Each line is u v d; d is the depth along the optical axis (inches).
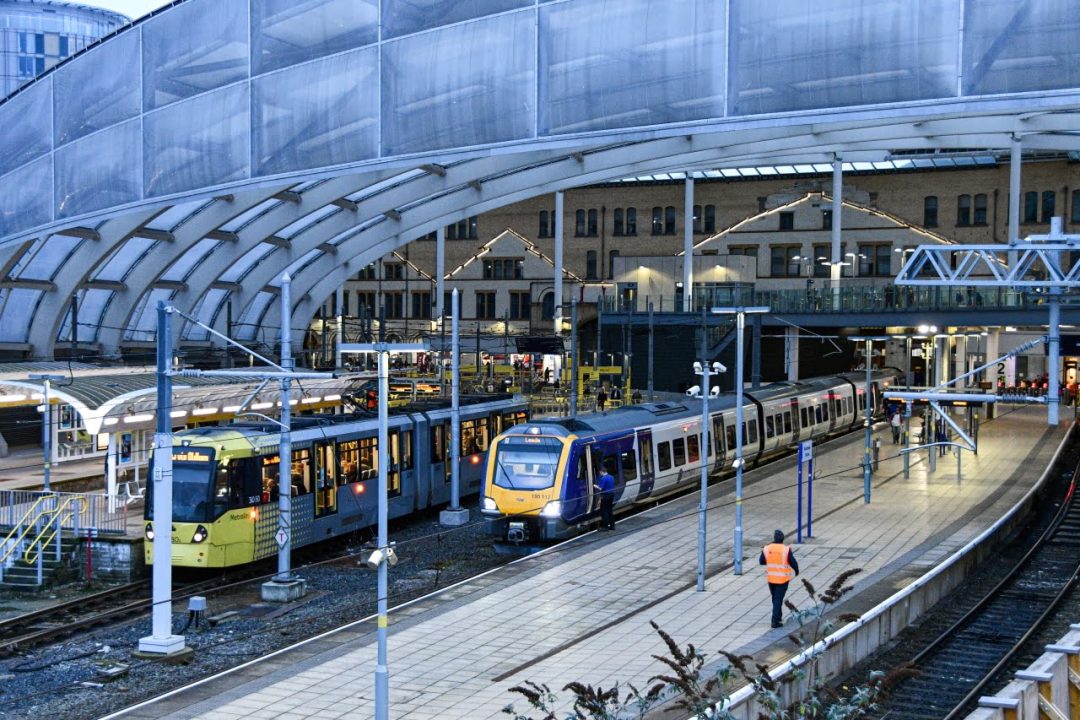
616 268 3034.0
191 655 819.4
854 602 874.8
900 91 1331.2
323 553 1224.2
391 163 1702.8
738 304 2342.5
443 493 1453.0
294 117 1780.3
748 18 1421.0
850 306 2171.5
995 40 1273.4
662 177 3095.5
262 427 1141.7
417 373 2635.3
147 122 1931.6
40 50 4697.3
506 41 1594.5
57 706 707.4
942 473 1659.7
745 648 749.3
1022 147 2011.6
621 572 1022.4
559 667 728.3
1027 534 1347.2
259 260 2519.7
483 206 2415.1
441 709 649.0
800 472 1141.1
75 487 1429.6
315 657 764.0
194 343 2642.7
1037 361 2805.1
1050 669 501.7
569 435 1198.3
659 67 1483.8
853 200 2960.1
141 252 2219.5
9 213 2108.8
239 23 1819.6
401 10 1678.2
